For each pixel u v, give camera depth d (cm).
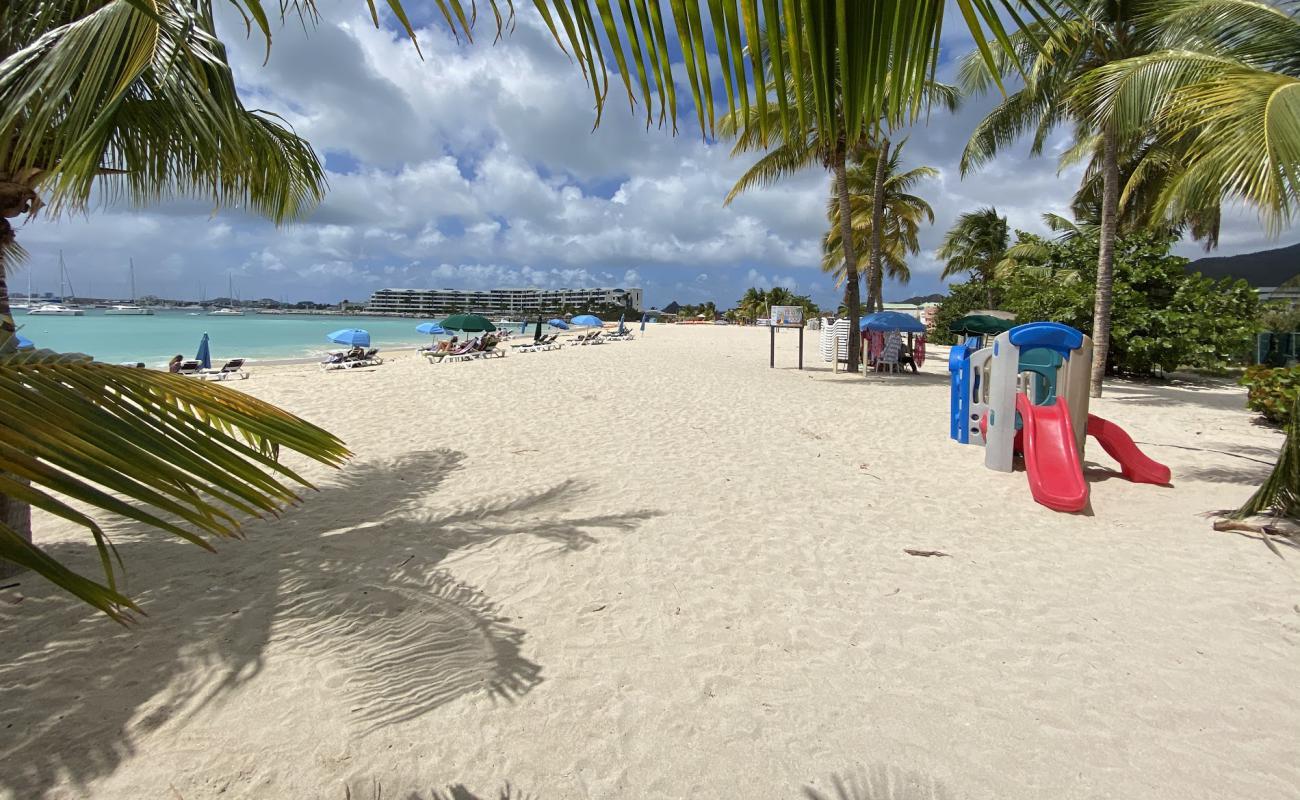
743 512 527
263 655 302
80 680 279
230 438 162
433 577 391
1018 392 660
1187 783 228
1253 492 589
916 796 222
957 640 326
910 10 90
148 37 245
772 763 238
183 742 243
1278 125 400
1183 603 367
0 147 295
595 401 1099
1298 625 340
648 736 252
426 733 251
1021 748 246
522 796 222
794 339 3600
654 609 357
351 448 736
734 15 91
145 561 412
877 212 1764
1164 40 860
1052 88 1103
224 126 306
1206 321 1495
